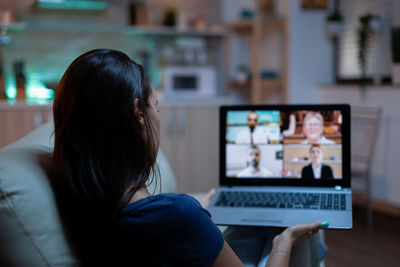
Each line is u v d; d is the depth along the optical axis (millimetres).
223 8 5160
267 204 1306
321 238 1798
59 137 868
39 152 1020
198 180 3678
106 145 848
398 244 2920
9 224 818
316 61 4480
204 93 4777
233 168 1502
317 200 1316
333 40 4516
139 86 880
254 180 1484
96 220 854
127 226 818
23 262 834
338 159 1438
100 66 839
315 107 1465
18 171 862
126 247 824
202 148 3666
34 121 3234
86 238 899
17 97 3564
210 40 5121
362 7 4125
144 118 889
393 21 3807
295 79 4422
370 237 3066
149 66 4699
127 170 860
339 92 4199
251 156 1498
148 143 895
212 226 847
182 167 3619
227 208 1293
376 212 3680
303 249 1198
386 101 3688
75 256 893
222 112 1527
